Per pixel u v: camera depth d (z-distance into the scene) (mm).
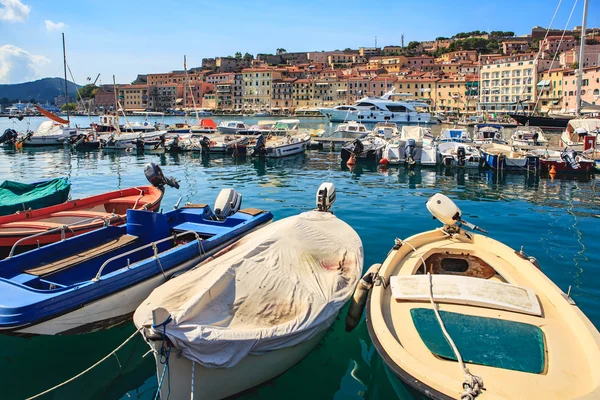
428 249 8953
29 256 8375
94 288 7438
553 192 20203
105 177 25609
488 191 20469
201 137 38031
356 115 73000
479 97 105625
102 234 9523
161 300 6488
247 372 6168
